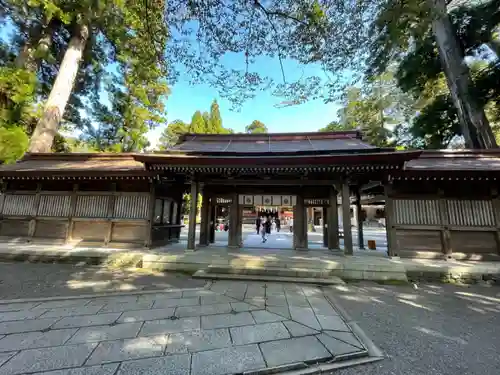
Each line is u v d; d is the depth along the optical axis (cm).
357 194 1112
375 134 2094
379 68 879
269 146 1070
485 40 1161
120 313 437
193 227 929
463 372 294
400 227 856
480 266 717
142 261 803
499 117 1334
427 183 866
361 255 875
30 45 1423
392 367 300
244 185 1050
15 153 1121
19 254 858
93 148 1988
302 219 997
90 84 1805
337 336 368
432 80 1455
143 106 2155
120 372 271
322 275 712
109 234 970
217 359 301
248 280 677
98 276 695
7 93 1165
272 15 592
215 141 1225
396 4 616
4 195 1038
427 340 370
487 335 388
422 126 1473
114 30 1324
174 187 1181
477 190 840
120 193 995
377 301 541
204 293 561
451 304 529
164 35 677
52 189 1031
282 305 495
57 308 455
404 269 712
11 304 473
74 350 313
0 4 1236
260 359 303
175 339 347
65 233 988
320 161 778
